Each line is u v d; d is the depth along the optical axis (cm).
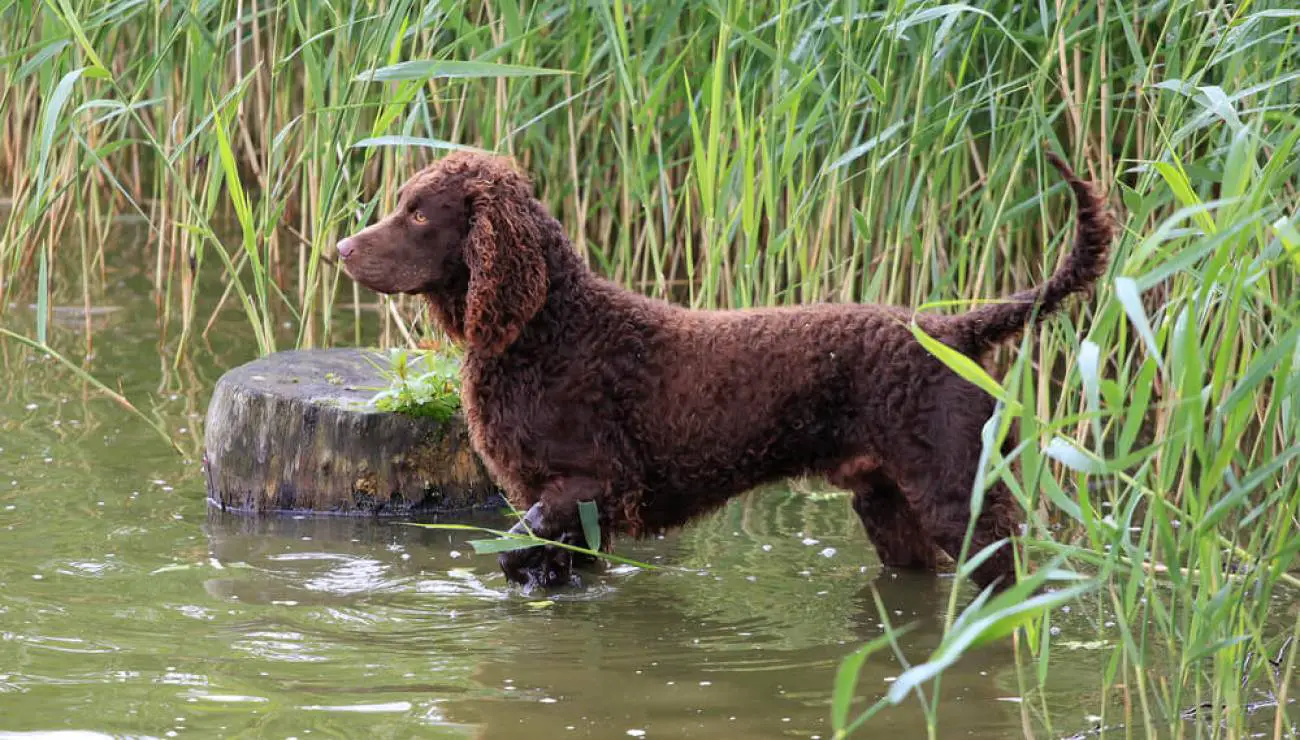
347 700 428
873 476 544
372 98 745
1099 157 731
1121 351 582
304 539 603
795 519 648
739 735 406
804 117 700
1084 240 484
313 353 719
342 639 484
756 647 484
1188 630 400
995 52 691
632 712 422
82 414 762
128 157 1305
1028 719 393
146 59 766
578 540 543
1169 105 603
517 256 521
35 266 1036
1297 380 358
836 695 283
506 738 402
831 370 515
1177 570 347
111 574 546
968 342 509
